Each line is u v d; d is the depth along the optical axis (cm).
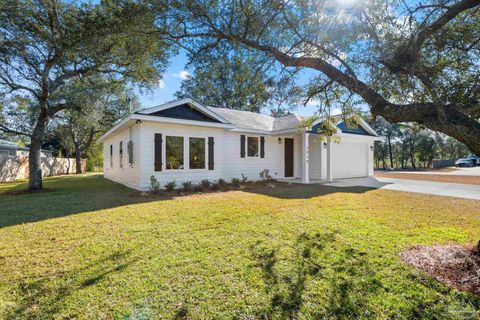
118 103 2131
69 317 227
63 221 521
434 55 318
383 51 345
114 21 414
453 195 830
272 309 236
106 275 296
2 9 724
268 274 295
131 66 996
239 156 1259
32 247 381
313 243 388
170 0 379
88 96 1059
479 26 305
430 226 473
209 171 1127
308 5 381
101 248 375
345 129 1458
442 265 307
